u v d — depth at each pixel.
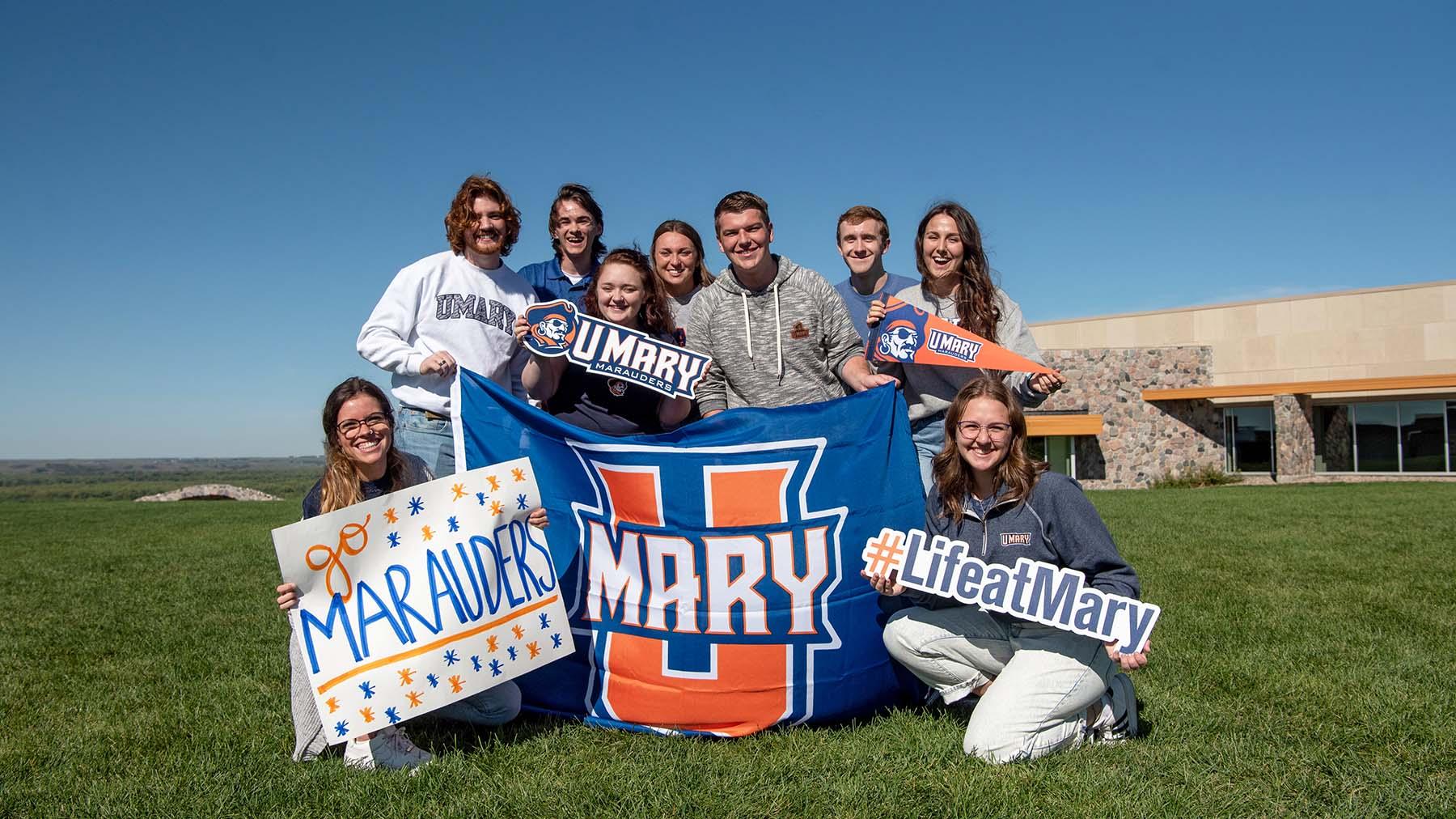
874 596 4.00
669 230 5.41
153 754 3.85
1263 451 26.12
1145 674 4.69
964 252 5.01
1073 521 3.63
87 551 12.09
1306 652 5.06
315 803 3.24
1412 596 6.69
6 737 4.18
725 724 3.93
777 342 4.69
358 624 3.54
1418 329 26.08
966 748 3.54
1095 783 3.23
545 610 3.84
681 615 3.98
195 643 6.04
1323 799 3.15
